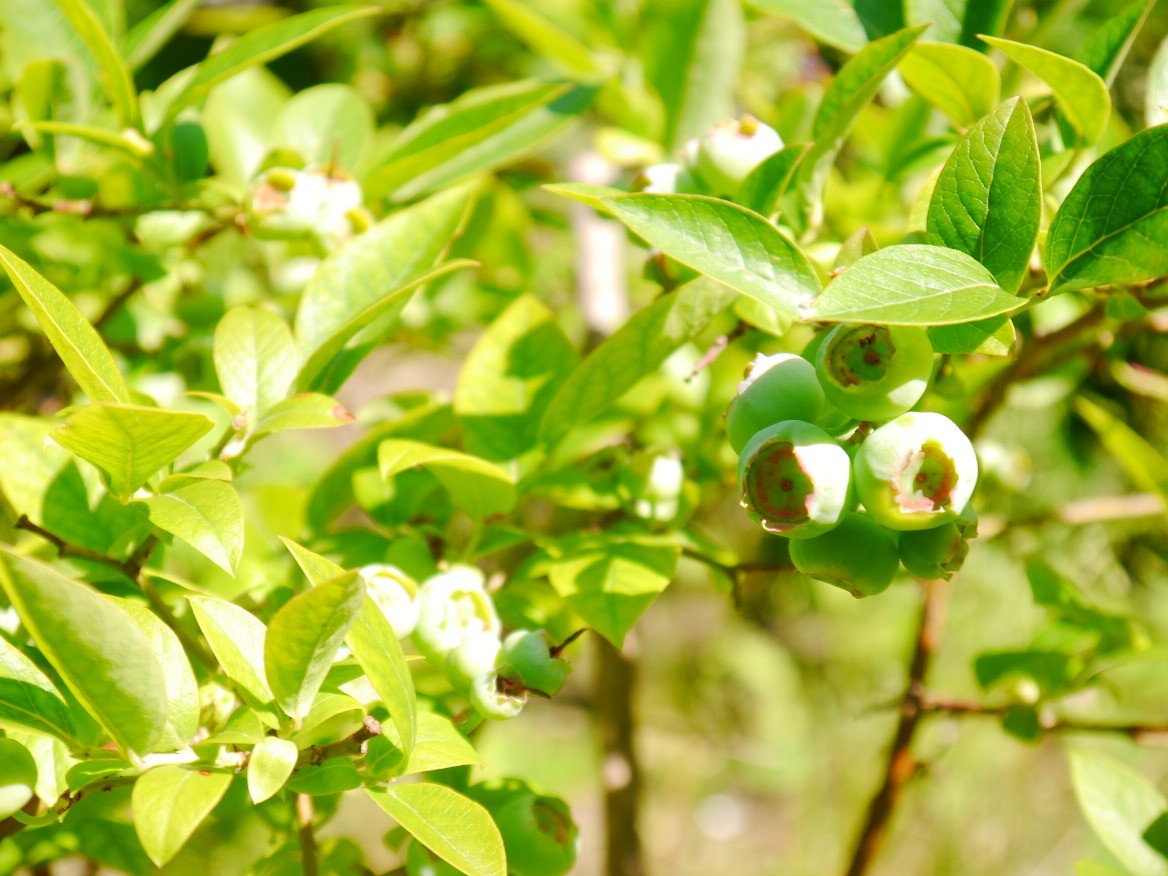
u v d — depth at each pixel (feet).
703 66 1.87
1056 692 1.52
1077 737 2.78
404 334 1.95
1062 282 1.21
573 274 2.20
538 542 1.41
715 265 1.21
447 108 1.54
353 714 1.29
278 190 1.44
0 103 1.79
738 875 4.17
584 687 3.50
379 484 1.47
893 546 1.22
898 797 1.61
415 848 1.32
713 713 3.89
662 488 1.43
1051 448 2.51
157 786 1.19
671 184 1.37
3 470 1.35
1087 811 1.42
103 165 1.52
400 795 1.24
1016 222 1.21
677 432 1.59
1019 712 1.53
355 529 1.45
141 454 1.24
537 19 1.80
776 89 2.43
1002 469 1.71
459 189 1.42
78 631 1.17
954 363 1.43
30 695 1.24
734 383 1.59
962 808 3.16
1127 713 2.70
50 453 1.36
